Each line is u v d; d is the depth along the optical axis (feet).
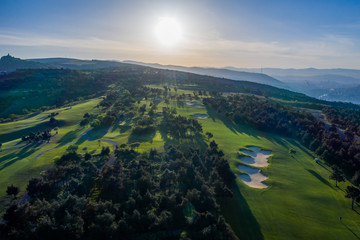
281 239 147.84
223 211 169.17
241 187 205.67
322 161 287.69
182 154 236.43
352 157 276.82
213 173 195.83
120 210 143.33
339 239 151.53
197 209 154.20
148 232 132.77
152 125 350.84
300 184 221.05
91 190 168.35
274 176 232.94
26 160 234.38
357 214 179.73
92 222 126.72
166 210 147.33
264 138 359.87
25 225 123.75
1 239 120.57
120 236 124.77
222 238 130.72
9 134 343.26
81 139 313.53
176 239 130.41
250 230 153.69
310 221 167.53
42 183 160.76
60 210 132.57
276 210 176.96
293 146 335.47
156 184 177.88
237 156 273.75
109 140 307.99
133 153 241.96
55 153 255.50
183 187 174.19
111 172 181.37
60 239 116.06
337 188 220.02
